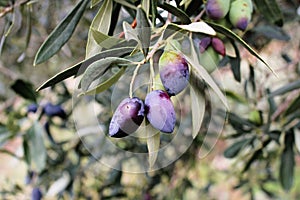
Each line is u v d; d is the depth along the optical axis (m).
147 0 0.38
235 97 0.79
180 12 0.38
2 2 0.58
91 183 1.03
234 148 0.82
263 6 0.52
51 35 0.44
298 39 1.02
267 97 0.74
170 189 1.01
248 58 0.80
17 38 0.86
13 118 0.72
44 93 0.77
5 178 0.98
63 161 0.92
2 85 1.07
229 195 1.59
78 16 0.45
